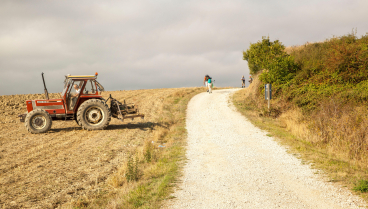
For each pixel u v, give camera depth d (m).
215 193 5.23
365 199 4.59
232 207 4.53
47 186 5.94
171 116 17.12
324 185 5.42
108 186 5.95
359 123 8.69
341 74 15.28
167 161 7.84
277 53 19.52
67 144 10.13
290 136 10.64
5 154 8.68
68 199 5.25
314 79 16.33
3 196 5.38
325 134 9.22
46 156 8.45
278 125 13.42
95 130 12.91
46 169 7.15
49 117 12.26
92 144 10.16
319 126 9.78
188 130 13.34
